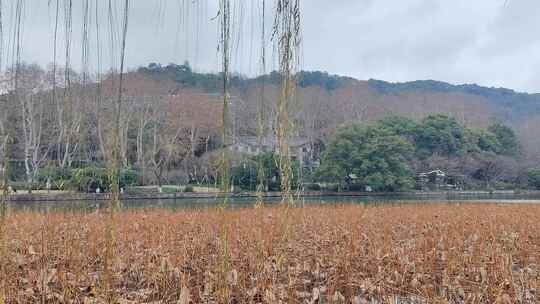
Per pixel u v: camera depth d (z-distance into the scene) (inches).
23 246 308.0
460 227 477.7
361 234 401.7
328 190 1662.2
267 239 256.4
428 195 1700.3
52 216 396.8
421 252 299.9
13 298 187.5
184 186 1418.6
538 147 2253.9
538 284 224.1
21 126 1066.1
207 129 1418.6
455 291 232.7
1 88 146.2
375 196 1635.1
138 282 258.1
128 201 1203.9
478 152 1966.0
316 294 214.2
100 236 294.0
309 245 367.9
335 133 1691.7
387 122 1923.0
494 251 291.7
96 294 175.0
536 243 403.2
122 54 120.5
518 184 1977.1
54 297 213.9
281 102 124.3
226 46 120.6
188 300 199.9
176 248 312.5
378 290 225.6
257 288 199.5
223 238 134.3
